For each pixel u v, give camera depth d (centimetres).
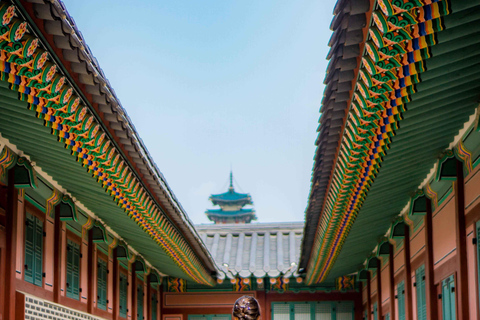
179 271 2664
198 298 2977
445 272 1420
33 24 764
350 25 806
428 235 1546
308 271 2692
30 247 1377
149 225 1772
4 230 1257
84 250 1784
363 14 788
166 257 2339
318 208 1780
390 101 986
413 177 1452
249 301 504
